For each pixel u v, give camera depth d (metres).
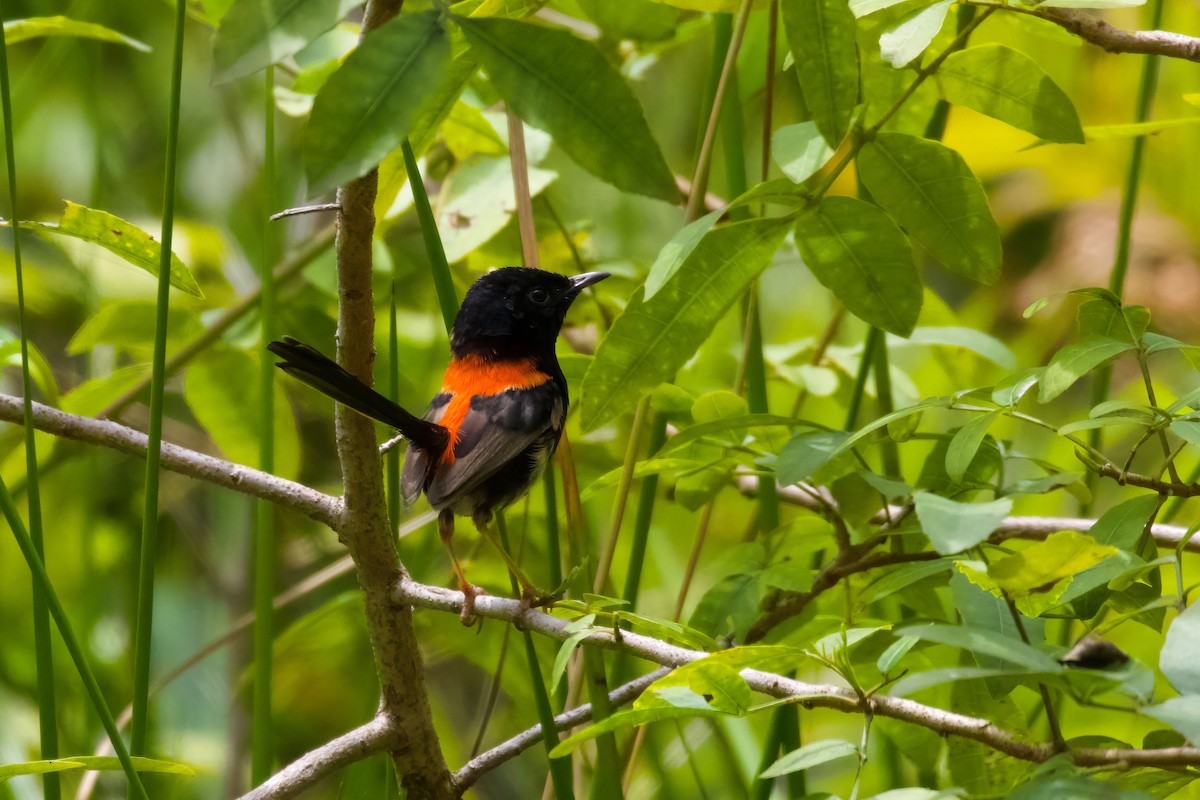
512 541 10.72
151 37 13.16
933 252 6.41
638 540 7.93
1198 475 8.22
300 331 10.45
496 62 4.01
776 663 5.00
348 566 10.34
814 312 14.22
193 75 13.25
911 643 4.96
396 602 6.64
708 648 5.67
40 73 10.95
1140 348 5.66
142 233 6.09
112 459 12.31
